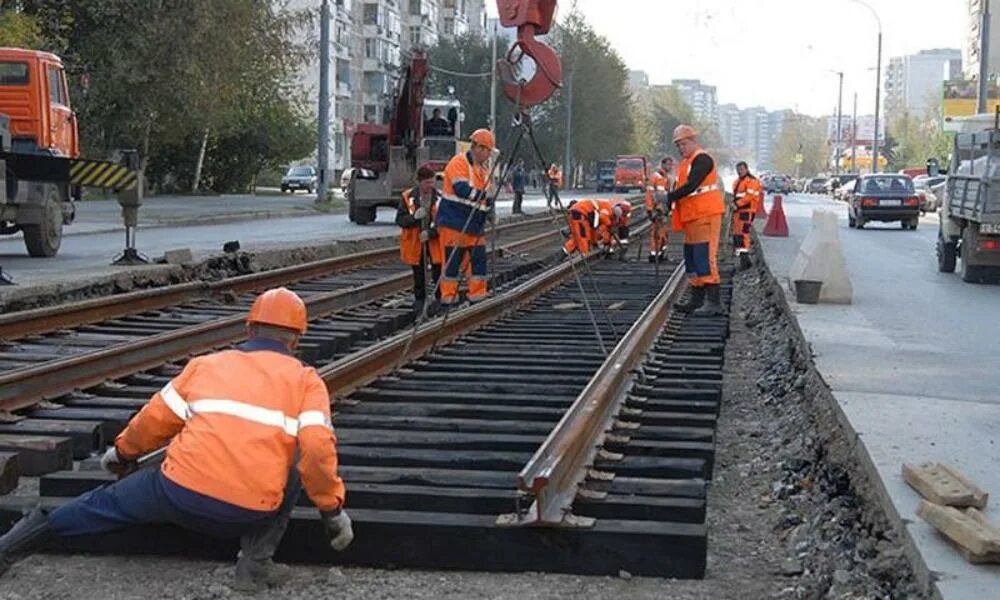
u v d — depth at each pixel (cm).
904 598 523
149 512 517
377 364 998
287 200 5372
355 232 3111
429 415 862
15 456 708
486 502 616
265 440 517
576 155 9806
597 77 9556
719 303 1513
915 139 12094
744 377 1206
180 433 529
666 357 1154
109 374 996
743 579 579
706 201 1472
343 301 1496
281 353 538
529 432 801
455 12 12662
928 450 709
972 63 9431
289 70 5434
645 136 12188
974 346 1195
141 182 1848
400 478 664
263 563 543
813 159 17075
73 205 2209
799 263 1619
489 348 1191
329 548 580
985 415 826
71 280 1528
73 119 2222
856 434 751
